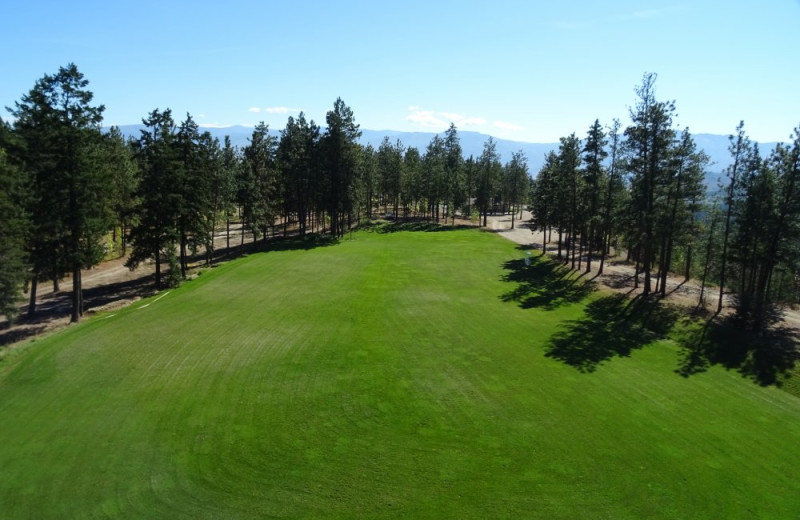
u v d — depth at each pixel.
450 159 89.88
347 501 14.31
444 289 40.25
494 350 26.62
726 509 14.05
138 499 14.42
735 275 32.50
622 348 27.12
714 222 35.47
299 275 44.50
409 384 22.25
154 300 36.97
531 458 16.45
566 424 18.72
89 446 17.17
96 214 35.47
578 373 23.62
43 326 33.66
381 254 55.12
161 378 22.80
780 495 14.70
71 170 33.72
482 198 84.31
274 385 22.08
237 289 39.62
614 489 14.86
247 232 76.38
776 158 28.19
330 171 66.38
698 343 27.31
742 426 18.73
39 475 15.50
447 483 15.12
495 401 20.61
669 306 32.62
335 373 23.42
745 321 28.62
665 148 33.84
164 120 41.56
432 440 17.59
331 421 18.94
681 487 15.01
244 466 16.02
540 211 58.22
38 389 21.80
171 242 43.31
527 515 13.71
